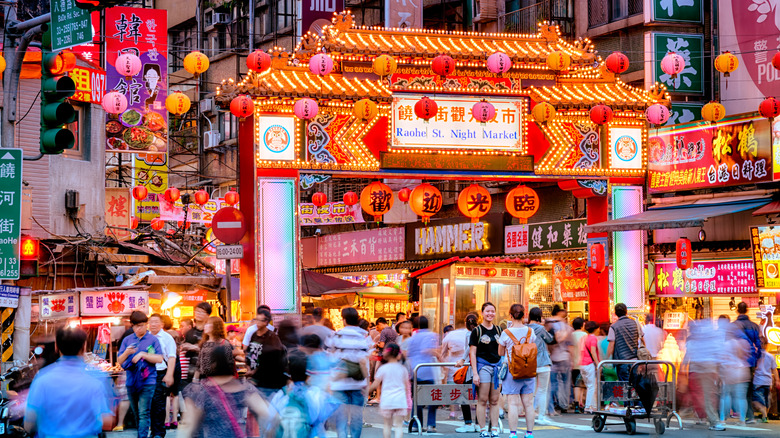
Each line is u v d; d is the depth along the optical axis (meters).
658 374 15.88
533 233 24.78
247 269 20.22
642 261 21.69
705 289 20.52
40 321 17.22
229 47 43.28
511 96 21.03
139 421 12.28
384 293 26.30
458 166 20.62
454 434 14.88
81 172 22.03
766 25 21.61
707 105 18.95
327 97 19.75
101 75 22.58
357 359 11.16
